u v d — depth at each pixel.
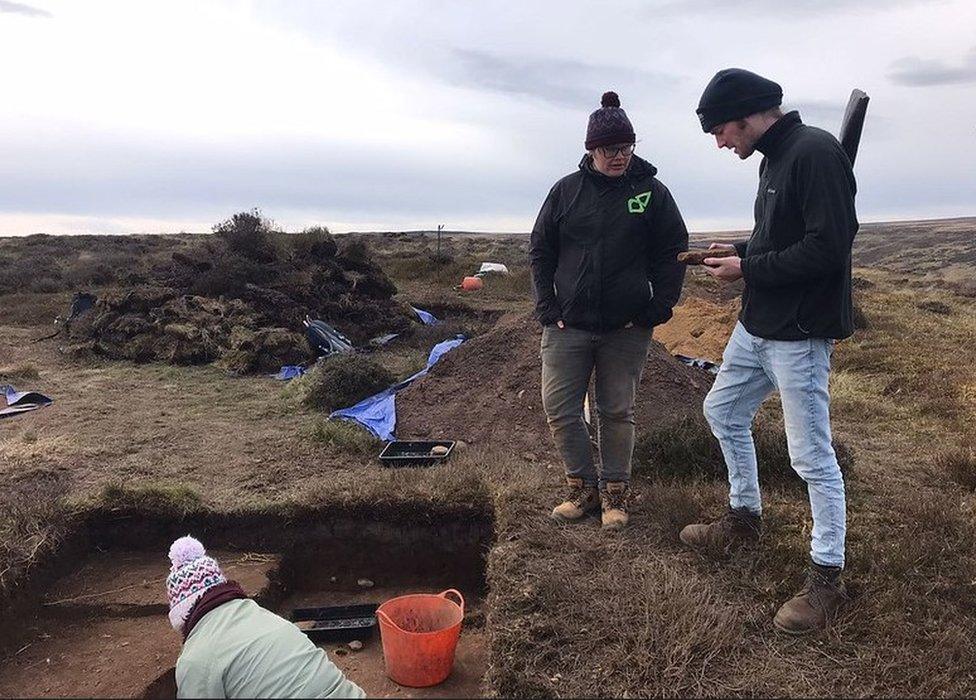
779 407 7.62
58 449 6.07
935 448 6.18
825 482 3.25
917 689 3.01
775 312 3.25
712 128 3.35
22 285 20.72
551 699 2.97
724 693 2.97
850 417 7.39
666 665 3.09
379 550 4.91
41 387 8.52
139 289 11.58
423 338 11.88
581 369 4.18
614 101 3.90
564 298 4.06
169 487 4.98
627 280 3.96
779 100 3.24
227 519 4.84
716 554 3.92
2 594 3.92
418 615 3.87
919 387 8.57
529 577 3.75
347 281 13.92
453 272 23.86
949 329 14.11
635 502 4.61
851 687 3.01
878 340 12.50
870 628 3.33
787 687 3.00
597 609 3.46
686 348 11.09
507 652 3.22
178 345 10.17
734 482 3.92
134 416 7.23
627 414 4.20
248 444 6.30
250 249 15.02
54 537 4.47
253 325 11.13
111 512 4.80
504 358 7.30
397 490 4.94
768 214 3.25
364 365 7.80
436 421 6.63
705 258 3.53
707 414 3.85
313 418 7.14
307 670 2.84
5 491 5.14
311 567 4.89
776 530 4.14
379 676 3.81
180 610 3.02
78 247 36.25
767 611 3.48
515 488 4.83
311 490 4.98
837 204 2.99
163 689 3.64
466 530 4.88
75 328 11.55
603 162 3.85
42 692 3.53
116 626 4.09
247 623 2.95
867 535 4.14
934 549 3.95
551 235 4.17
